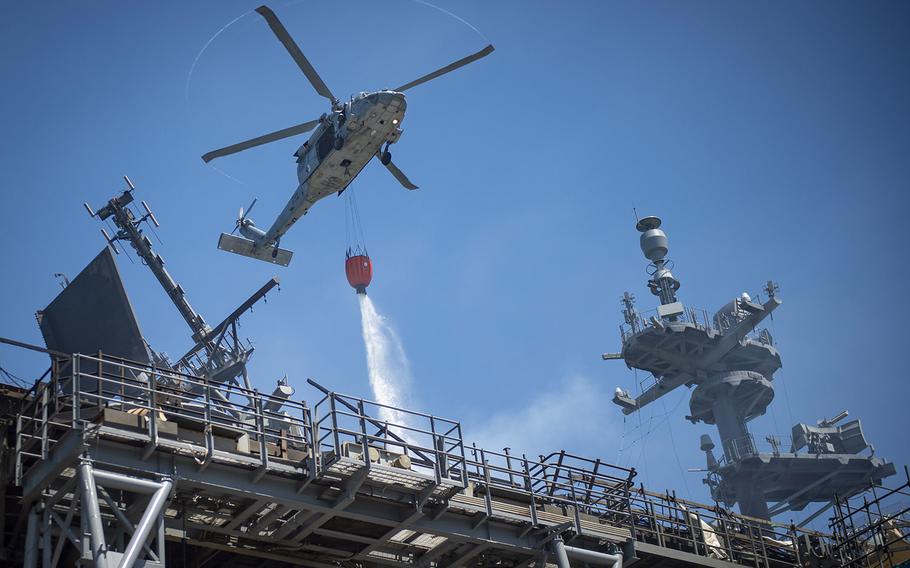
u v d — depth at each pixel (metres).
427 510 29.80
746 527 40.19
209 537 29.11
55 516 25.05
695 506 38.38
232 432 27.11
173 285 57.03
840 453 76.31
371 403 28.69
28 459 26.86
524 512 31.75
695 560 36.44
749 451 74.88
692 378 78.50
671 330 74.56
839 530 40.34
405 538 31.31
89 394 25.47
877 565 39.78
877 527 39.00
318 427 27.83
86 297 35.50
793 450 76.31
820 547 41.03
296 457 28.00
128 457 25.69
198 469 26.53
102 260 35.56
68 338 35.38
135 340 34.88
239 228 62.28
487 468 31.06
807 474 75.81
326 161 48.84
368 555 30.95
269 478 27.41
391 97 45.75
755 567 38.78
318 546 29.86
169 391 27.53
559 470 34.19
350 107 47.28
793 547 40.41
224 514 28.48
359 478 27.59
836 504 40.62
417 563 31.42
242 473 27.16
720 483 76.12
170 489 25.23
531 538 31.50
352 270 50.53
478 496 31.64
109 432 25.25
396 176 49.53
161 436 26.12
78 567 23.81
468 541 30.45
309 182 50.84
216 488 26.59
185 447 26.08
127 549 23.62
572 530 32.03
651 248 77.69
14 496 27.12
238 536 28.72
